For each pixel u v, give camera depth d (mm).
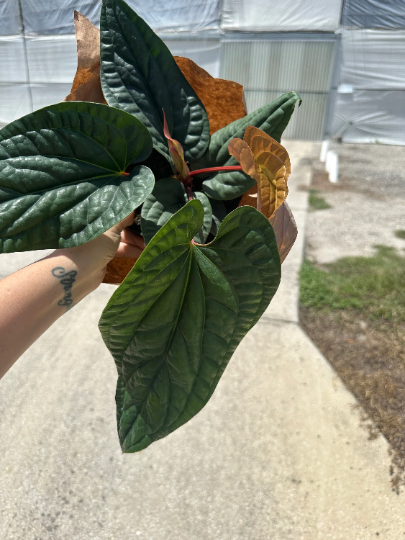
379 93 5977
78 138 356
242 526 1036
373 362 1520
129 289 286
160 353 338
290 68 5902
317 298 1881
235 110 500
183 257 313
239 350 1547
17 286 365
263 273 344
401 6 5297
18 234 324
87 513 1069
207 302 339
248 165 344
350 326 1707
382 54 5691
